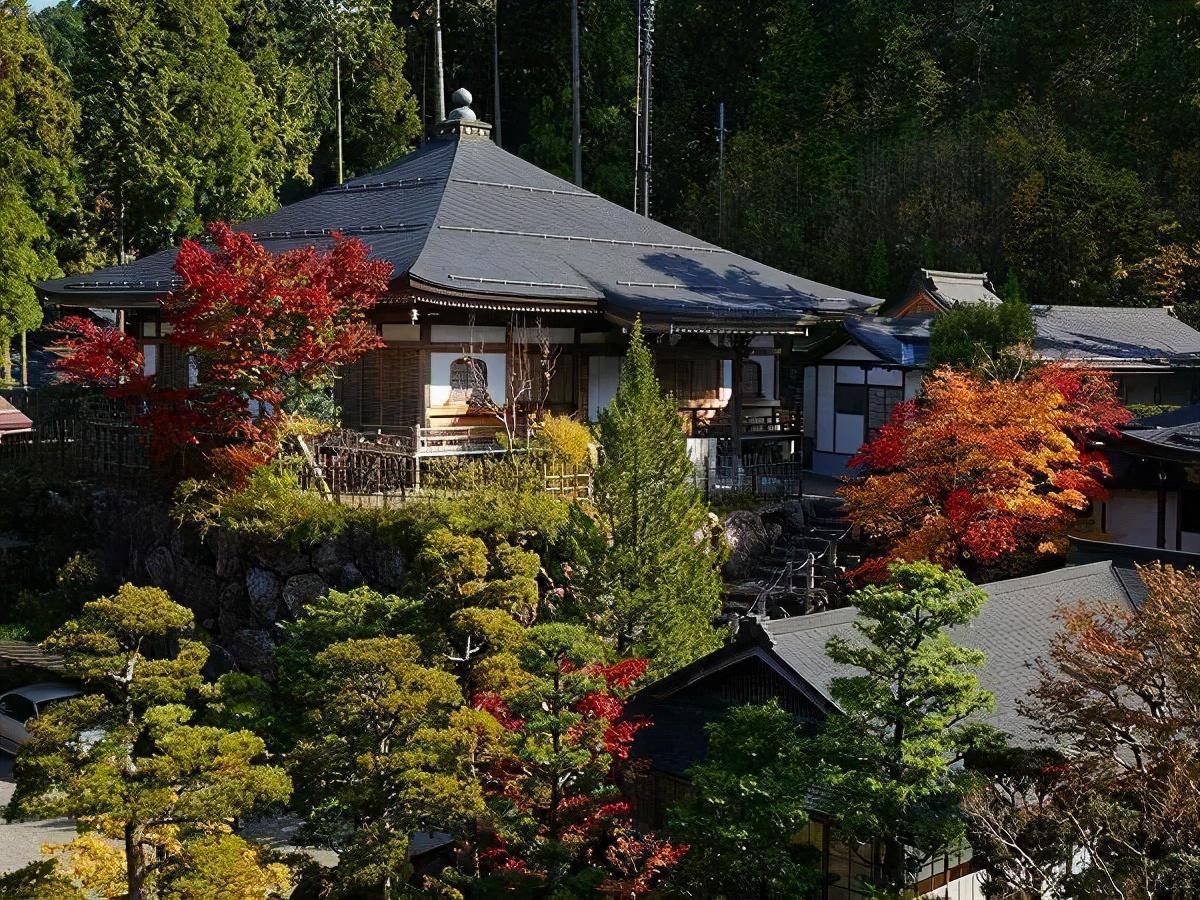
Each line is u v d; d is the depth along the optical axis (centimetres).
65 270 4275
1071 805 1241
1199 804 1132
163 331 2977
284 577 2112
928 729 1227
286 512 2117
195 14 3956
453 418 2544
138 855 1199
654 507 1864
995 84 5156
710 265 3141
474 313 2555
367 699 1361
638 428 1870
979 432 2156
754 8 5594
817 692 1398
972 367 2595
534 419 2528
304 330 2212
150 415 2305
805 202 4912
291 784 1273
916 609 1278
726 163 5103
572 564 1941
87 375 2478
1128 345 3534
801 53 5334
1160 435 2409
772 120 5312
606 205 3291
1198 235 4559
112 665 1216
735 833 1235
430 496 2127
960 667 1521
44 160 3894
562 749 1405
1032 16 5181
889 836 1252
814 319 2892
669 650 1766
